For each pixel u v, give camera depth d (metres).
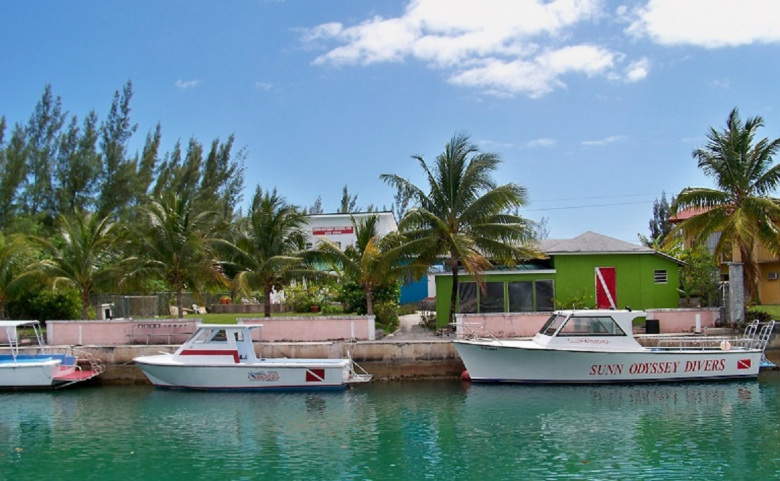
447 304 30.89
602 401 20.55
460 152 28.88
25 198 44.88
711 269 33.72
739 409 19.34
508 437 16.83
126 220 43.88
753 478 13.67
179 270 29.67
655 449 15.67
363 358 24.80
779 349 26.12
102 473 14.55
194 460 15.34
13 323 24.20
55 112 48.59
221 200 53.28
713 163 28.42
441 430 17.53
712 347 24.20
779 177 27.56
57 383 23.72
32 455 15.85
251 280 27.77
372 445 16.30
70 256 29.94
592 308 30.84
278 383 22.72
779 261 39.22
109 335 26.38
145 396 22.28
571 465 14.61
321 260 28.95
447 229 27.55
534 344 23.08
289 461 15.16
